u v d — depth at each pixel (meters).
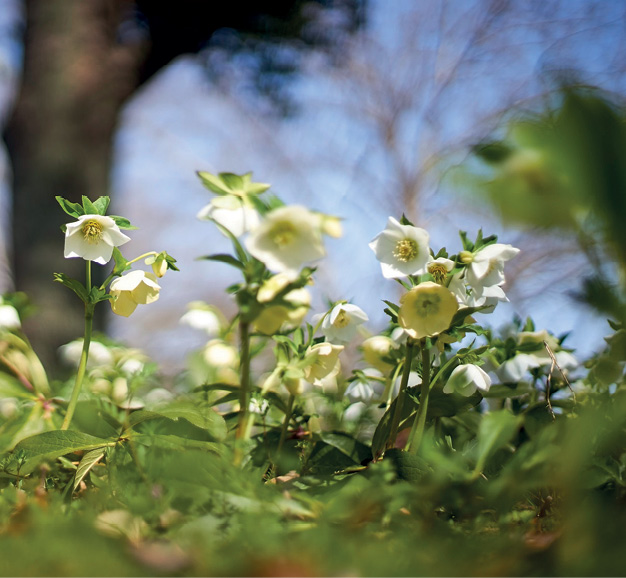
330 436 1.27
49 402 1.36
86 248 1.17
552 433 0.91
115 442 1.12
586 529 0.84
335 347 1.17
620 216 0.77
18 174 7.65
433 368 1.25
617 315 0.84
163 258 1.18
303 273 1.01
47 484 1.16
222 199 1.02
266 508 0.92
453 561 0.83
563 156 0.76
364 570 0.81
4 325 1.41
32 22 7.93
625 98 0.78
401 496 0.92
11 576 0.81
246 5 8.02
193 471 0.95
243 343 1.07
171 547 0.86
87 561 0.82
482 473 1.11
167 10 8.12
